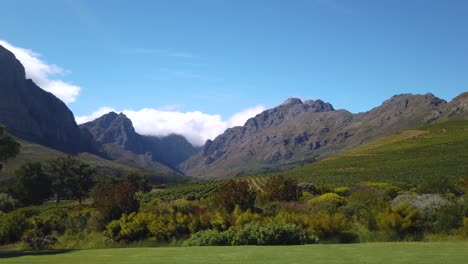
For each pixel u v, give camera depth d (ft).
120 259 43.73
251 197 92.02
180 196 209.26
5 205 202.80
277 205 89.71
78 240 82.74
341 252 44.16
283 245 56.08
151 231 73.92
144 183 296.92
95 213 96.07
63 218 104.27
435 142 379.76
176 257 43.62
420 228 65.77
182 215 77.30
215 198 94.22
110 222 84.43
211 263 38.75
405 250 44.42
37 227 92.73
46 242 78.07
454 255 39.93
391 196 111.24
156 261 41.01
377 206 73.67
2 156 82.74
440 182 112.98
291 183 104.99
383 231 65.87
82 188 293.84
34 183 277.85
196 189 260.21
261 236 59.77
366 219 69.82
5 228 87.51
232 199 90.43
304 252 45.06
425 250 44.06
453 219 64.39
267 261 39.14
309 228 65.57
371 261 37.42
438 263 35.53
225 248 51.72
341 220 67.67
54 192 293.84
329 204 85.10
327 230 65.67
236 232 63.82
